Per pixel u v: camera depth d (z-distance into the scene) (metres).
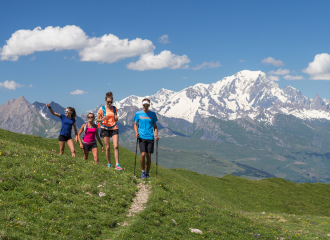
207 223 16.06
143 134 18.19
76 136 20.22
